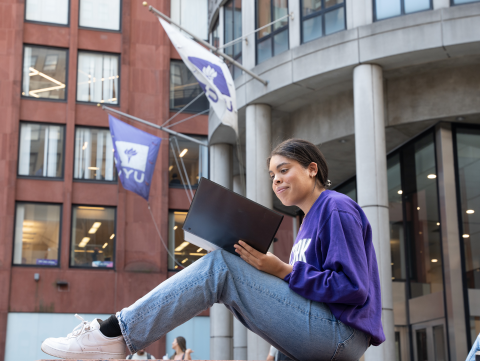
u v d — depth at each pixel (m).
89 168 22.78
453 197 12.37
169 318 2.21
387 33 12.05
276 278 2.24
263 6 14.58
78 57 23.58
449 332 11.74
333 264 2.18
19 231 21.61
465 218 12.27
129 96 23.50
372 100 12.15
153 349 21.16
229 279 2.23
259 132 14.20
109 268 21.91
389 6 12.30
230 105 12.84
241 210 2.21
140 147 16.92
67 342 2.23
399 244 13.70
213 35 17.91
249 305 2.21
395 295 13.49
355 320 2.18
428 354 12.27
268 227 2.20
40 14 23.52
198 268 2.24
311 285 2.16
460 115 12.27
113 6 24.19
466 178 12.56
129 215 22.42
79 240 22.03
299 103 14.40
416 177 13.38
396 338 13.19
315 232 2.34
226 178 17.20
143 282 21.91
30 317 20.78
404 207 13.73
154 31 24.25
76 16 23.69
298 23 13.55
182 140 23.73
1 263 20.91
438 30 11.59
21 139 22.42
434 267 12.44
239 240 2.23
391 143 14.03
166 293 2.22
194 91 24.28
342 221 2.26
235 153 18.06
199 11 25.23
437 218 12.48
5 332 20.38
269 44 14.24
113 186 22.72
